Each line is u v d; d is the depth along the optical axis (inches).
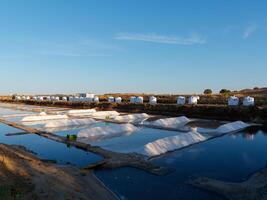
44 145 1126.4
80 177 681.0
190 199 579.2
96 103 3152.1
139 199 582.2
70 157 933.8
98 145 1098.1
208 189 630.5
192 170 778.2
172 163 848.3
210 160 884.6
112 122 1843.0
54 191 531.2
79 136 1264.8
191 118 2063.2
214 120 1909.4
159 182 679.7
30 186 522.0
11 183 510.0
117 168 787.4
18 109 3122.5
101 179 698.8
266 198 573.9
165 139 1058.7
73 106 3339.1
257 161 874.1
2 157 650.2
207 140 1213.1
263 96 3056.1
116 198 583.5
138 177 714.2
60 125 1673.2
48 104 3762.3
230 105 2197.3
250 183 664.4
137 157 890.1
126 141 1176.2
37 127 1621.6
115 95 4965.6
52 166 742.5
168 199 581.3
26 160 718.5
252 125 1662.2
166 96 4001.0
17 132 1441.9
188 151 1000.9
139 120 1940.2
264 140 1218.6
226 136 1323.8
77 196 540.1
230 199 575.8
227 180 701.9
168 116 2202.3
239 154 962.1
